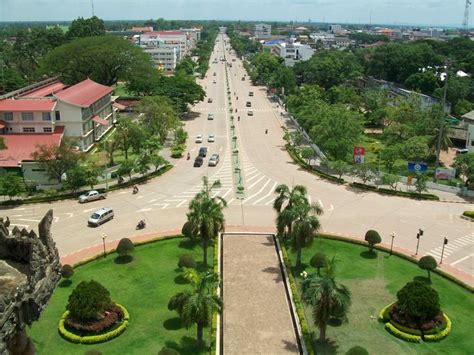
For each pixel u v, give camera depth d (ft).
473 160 282.77
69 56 485.15
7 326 72.23
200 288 131.23
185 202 252.62
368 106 471.62
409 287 147.54
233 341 140.46
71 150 273.13
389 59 628.28
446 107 483.92
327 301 130.93
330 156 329.72
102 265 181.88
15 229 87.45
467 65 628.28
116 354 131.75
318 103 419.95
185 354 131.75
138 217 232.12
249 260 189.78
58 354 131.03
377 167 305.53
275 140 394.52
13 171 290.56
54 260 85.46
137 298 159.33
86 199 249.75
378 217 237.04
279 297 164.14
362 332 144.36
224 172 305.73
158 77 532.73
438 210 248.11
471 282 175.94
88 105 349.20
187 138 391.45
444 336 142.31
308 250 198.70
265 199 258.57
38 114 330.34
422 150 314.76
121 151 358.02
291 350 137.08
